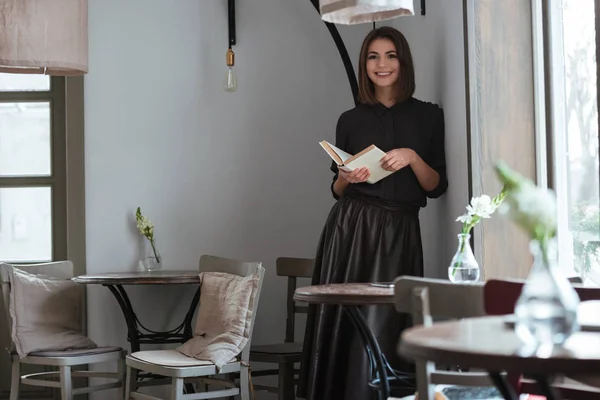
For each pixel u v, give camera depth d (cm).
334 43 619
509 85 417
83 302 602
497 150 417
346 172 455
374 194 468
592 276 357
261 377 605
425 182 471
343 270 469
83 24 479
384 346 447
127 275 545
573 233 378
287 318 566
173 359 471
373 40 482
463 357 179
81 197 606
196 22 617
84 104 610
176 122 614
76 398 602
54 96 618
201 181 613
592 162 354
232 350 468
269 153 616
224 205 613
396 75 481
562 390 284
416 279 260
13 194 618
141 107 612
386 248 464
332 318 460
